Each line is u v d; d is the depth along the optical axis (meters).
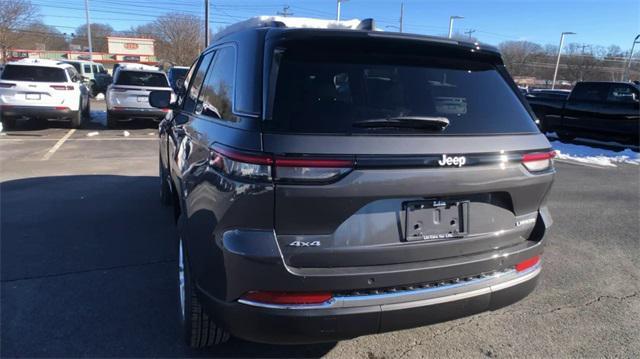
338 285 2.21
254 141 2.16
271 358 2.90
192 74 4.22
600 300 3.78
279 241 2.17
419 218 2.35
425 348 3.06
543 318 3.47
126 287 3.72
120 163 8.73
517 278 2.63
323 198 2.14
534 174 2.60
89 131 13.29
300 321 2.19
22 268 4.00
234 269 2.20
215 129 2.61
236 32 2.99
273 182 2.10
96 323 3.21
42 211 5.57
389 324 2.30
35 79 12.97
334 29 2.48
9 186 6.74
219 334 2.78
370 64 2.54
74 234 4.84
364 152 2.17
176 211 4.48
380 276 2.27
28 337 3.02
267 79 2.32
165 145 5.09
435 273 2.38
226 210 2.22
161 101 4.54
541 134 2.73
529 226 2.73
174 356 2.88
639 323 3.43
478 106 2.63
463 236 2.46
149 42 73.50
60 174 7.63
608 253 4.83
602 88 13.20
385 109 2.40
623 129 12.50
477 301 2.50
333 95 2.35
